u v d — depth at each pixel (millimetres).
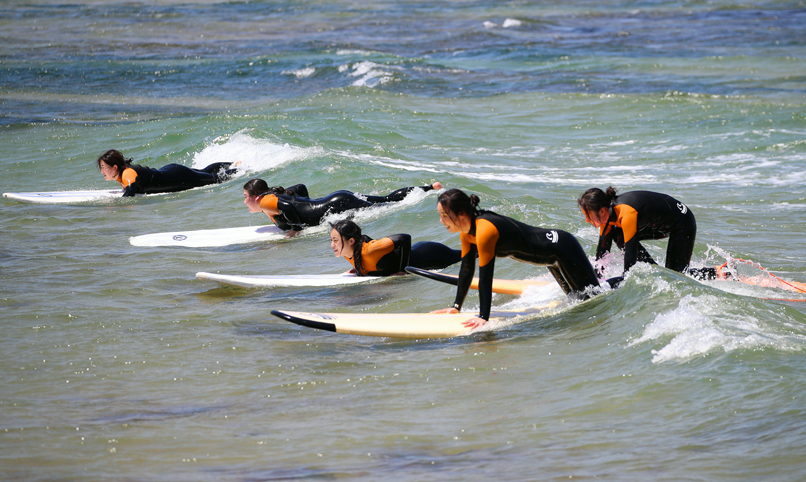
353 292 26531
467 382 17688
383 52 122562
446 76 100812
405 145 59438
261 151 52156
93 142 60906
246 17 169375
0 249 32719
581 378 17312
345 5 190500
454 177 43875
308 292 26672
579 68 108188
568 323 21094
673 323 19016
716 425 14320
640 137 64562
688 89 90000
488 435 14812
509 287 25359
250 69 107938
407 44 133500
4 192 46969
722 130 65250
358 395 17203
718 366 16719
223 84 99312
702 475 12570
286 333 22016
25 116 75500
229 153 53375
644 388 16328
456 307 22547
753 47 128500
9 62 113250
